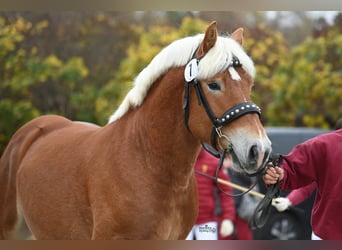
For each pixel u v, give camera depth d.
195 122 4.55
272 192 4.80
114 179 4.77
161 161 4.72
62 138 5.78
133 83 5.18
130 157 4.79
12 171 6.30
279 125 14.69
